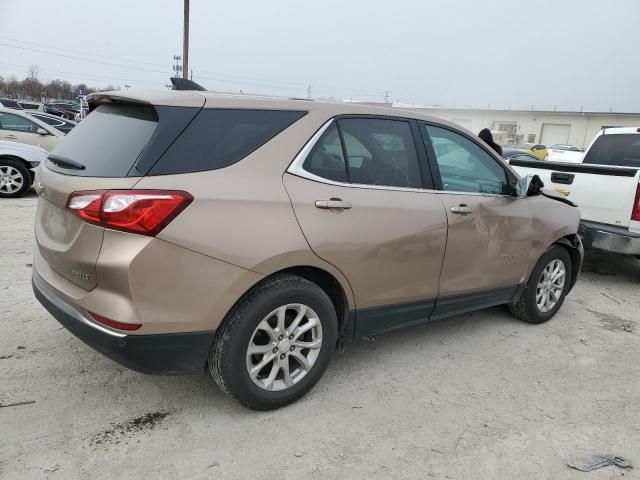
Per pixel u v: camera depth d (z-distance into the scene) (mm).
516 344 4230
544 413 3203
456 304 3842
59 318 2689
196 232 2506
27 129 10727
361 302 3215
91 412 2889
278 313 2857
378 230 3146
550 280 4672
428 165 3559
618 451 2863
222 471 2502
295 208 2814
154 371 2604
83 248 2484
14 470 2396
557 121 54062
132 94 2783
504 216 3998
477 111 58094
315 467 2578
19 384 3104
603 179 5891
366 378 3494
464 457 2729
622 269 7090
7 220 7156
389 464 2637
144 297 2443
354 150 3180
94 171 2582
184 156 2572
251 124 2824
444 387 3445
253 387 2861
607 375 3771
